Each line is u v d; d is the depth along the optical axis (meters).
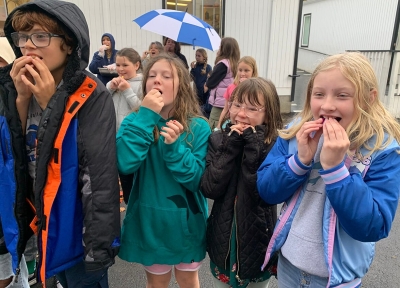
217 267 1.76
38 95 1.30
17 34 1.32
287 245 1.40
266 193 1.43
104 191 1.39
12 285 1.66
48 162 1.32
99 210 1.38
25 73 1.30
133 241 1.74
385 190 1.20
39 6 1.21
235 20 7.52
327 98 1.22
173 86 1.68
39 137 1.31
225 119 2.05
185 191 1.72
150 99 1.58
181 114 1.74
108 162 1.40
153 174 1.70
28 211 1.49
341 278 1.28
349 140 1.21
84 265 1.49
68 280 1.57
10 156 1.40
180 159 1.60
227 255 1.67
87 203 1.38
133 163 1.54
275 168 1.38
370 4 12.97
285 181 1.34
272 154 1.53
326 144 1.16
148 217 1.69
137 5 7.14
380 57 7.19
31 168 1.47
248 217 1.62
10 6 6.91
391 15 11.59
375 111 1.26
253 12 7.52
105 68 4.73
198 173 1.67
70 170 1.37
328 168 1.17
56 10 1.22
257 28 7.61
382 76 7.26
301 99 9.30
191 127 1.77
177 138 1.59
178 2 7.32
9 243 1.47
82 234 1.45
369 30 13.06
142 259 1.73
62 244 1.41
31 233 1.53
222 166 1.60
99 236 1.38
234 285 1.71
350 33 14.71
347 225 1.19
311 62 19.22
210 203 3.86
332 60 1.24
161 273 1.79
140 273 2.61
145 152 1.58
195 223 1.75
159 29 4.32
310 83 1.41
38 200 1.33
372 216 1.15
